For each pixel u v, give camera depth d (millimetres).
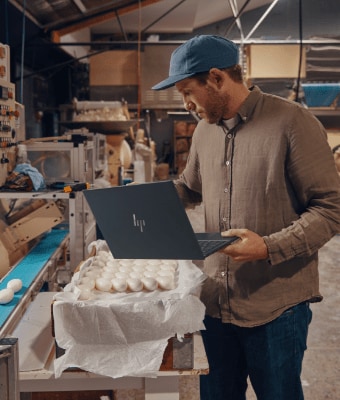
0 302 1846
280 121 1501
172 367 1494
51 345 1626
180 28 11398
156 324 1435
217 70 1456
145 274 1614
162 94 7820
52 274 2568
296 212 1565
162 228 1301
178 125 11523
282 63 6703
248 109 1544
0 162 2711
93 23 7227
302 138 1479
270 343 1574
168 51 7773
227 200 1621
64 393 2045
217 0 10180
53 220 2742
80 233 2918
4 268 2434
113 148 5711
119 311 1423
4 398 1063
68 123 5688
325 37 6781
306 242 1447
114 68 7789
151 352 1434
